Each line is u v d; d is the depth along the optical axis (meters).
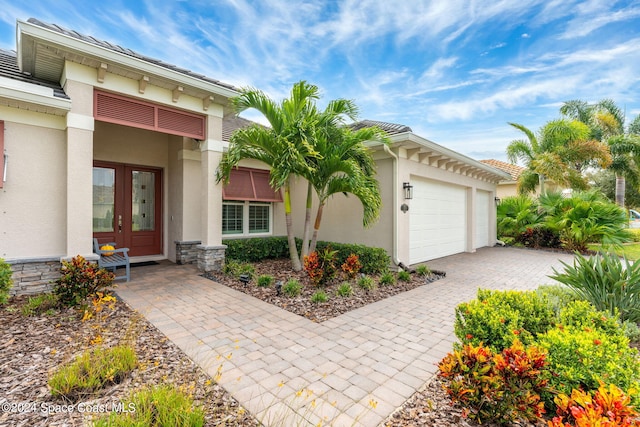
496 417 2.51
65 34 5.73
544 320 3.48
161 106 7.46
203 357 3.72
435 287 7.29
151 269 8.51
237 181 10.67
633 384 2.45
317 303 5.81
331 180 7.84
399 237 8.97
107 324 4.61
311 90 7.46
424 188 10.77
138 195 9.72
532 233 15.23
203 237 8.32
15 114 5.92
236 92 7.95
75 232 6.18
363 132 7.55
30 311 4.86
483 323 3.29
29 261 5.96
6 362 3.45
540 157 15.55
